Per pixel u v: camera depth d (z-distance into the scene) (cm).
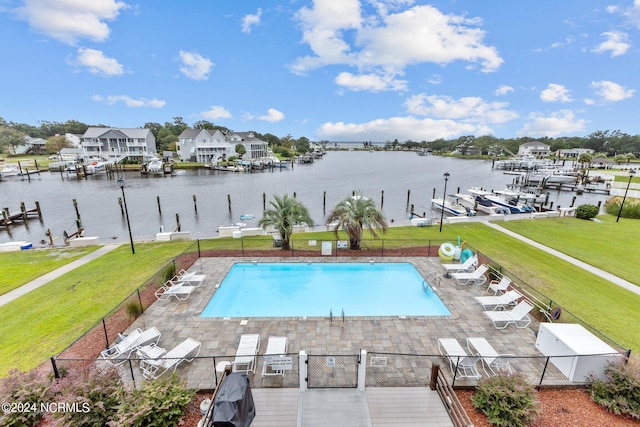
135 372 860
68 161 8281
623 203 3000
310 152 14875
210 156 9206
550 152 12700
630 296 1348
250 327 1088
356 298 1370
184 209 3919
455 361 845
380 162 12081
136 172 7669
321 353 945
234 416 549
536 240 2202
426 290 1422
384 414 712
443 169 9119
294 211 1841
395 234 2348
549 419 687
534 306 1195
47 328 1095
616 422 681
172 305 1234
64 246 2231
